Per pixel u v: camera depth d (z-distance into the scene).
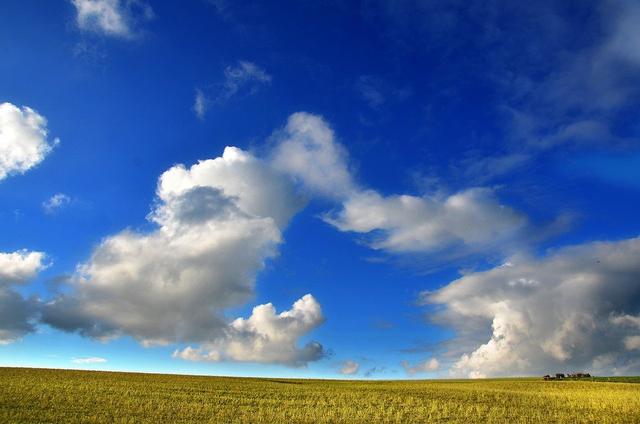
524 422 32.41
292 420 30.50
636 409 37.94
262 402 40.06
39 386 40.78
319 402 41.47
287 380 79.06
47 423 25.75
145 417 29.23
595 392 54.38
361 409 37.31
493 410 37.66
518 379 102.62
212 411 32.97
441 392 53.41
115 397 37.03
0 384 39.97
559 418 34.19
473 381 89.38
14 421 25.67
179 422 28.14
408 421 32.25
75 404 32.16
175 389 47.22
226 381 64.12
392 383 78.50
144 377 63.12
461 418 34.03
